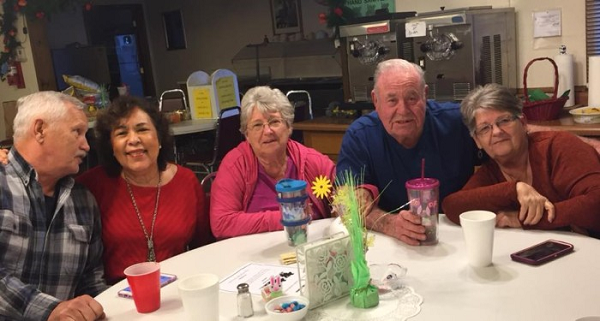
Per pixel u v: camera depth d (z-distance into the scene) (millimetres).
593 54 3512
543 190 1835
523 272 1430
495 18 3557
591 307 1221
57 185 1933
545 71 3715
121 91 6039
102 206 2051
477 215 1518
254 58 6316
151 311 1416
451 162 2145
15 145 1849
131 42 7766
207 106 4680
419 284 1426
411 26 3545
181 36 7375
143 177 2104
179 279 1612
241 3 6629
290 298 1340
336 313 1333
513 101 1813
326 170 2266
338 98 5824
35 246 1820
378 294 1369
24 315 1571
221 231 2051
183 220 2115
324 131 3809
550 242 1581
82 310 1420
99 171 2121
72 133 1833
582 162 1761
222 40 6949
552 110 3131
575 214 1641
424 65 3578
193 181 2201
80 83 5180
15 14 5547
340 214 1523
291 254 1697
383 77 2043
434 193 1663
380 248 1701
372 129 2182
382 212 1913
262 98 2127
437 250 1640
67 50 7078
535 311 1228
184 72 7500
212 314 1289
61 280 1863
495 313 1238
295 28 6164
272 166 2203
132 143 1995
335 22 4625
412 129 2053
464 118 1926
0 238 1750
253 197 2188
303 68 6242
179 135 4719
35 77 5629
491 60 3572
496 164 1966
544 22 3645
